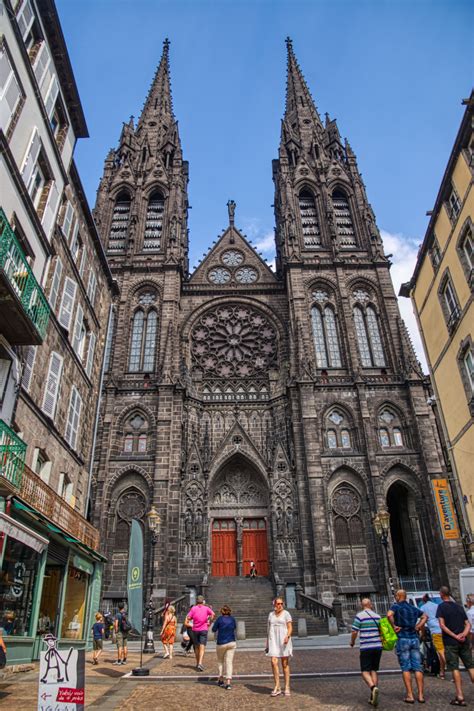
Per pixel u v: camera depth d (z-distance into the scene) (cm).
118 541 4650
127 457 4947
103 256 3828
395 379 5394
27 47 2400
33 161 2330
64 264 2991
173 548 4519
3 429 1858
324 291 6141
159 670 2030
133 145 7581
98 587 3077
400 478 4916
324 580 4334
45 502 2297
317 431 5000
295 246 6303
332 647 2833
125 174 7194
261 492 5150
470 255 3422
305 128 7812
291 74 8694
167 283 6059
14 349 2206
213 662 2305
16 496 1852
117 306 5881
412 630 1328
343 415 5262
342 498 4856
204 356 5944
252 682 1695
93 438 3547
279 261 7062
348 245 6569
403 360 5472
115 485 4844
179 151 7456
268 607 4175
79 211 3322
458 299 3616
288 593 4284
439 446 5097
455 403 3731
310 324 5819
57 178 2691
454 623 1291
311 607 4094
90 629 2912
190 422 5262
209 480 4969
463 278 3497
